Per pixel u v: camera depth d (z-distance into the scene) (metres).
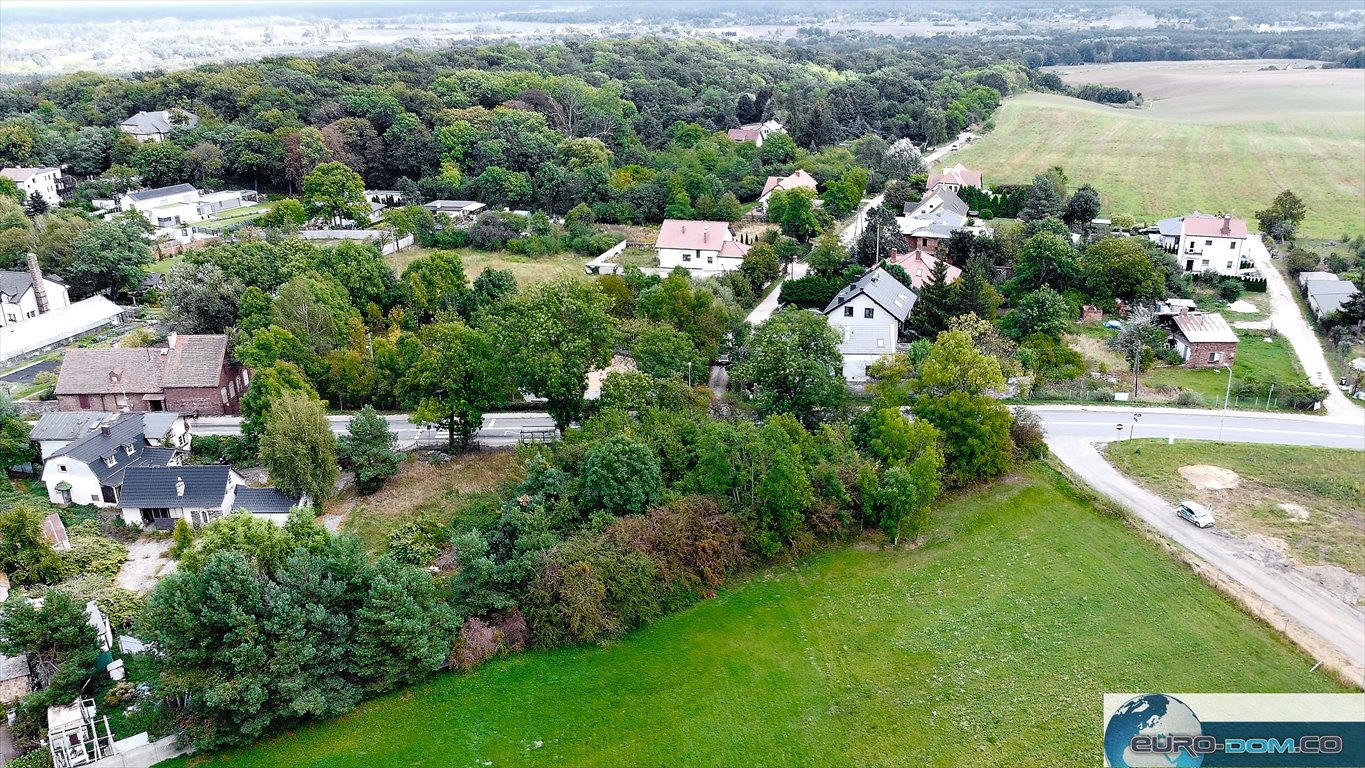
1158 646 49.56
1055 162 183.62
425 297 97.81
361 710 46.41
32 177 146.38
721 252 118.38
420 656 47.03
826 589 55.94
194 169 159.75
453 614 49.72
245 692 43.06
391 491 67.19
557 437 73.69
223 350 81.62
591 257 130.38
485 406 72.38
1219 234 112.19
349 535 51.34
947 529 61.66
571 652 50.69
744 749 43.69
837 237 124.38
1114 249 103.31
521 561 52.09
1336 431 73.69
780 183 151.50
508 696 47.28
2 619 46.25
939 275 94.94
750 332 87.81
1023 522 62.09
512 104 180.62
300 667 45.34
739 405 77.62
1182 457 69.94
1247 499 63.75
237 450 72.44
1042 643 50.22
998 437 65.44
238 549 47.88
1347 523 60.47
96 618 49.97
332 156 155.12
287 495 63.75
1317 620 51.16
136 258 110.81
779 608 54.28
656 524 55.19
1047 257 103.88
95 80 195.50
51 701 44.41
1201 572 55.22
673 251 119.88
